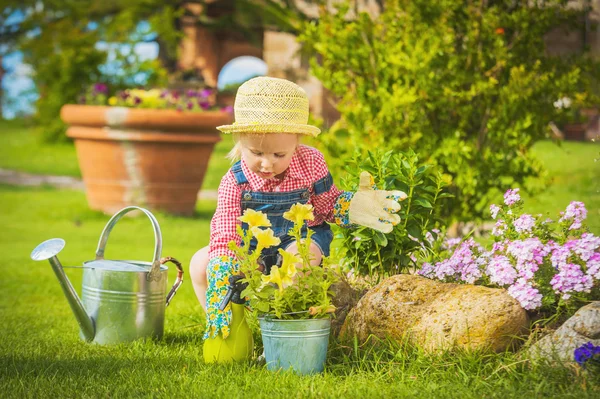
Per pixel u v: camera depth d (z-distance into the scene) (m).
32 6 14.27
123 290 4.05
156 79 14.70
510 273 3.73
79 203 9.91
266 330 3.64
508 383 3.47
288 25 11.88
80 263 6.19
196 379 3.57
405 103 5.27
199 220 9.12
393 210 3.88
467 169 5.29
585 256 3.72
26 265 6.18
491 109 5.44
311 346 3.62
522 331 3.70
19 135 18.08
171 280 5.73
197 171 9.19
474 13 5.43
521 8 5.46
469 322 3.66
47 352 3.94
